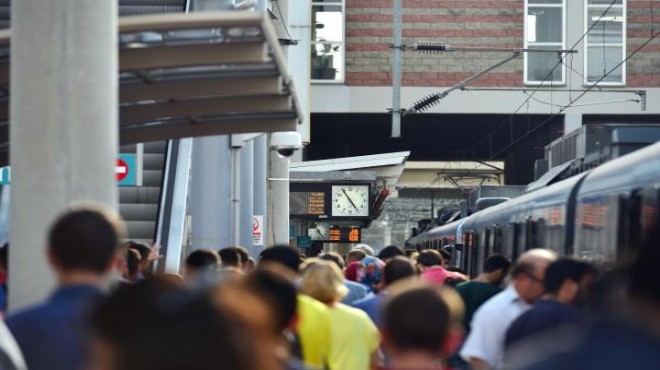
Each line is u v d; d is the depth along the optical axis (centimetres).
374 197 7612
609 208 2761
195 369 505
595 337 601
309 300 1828
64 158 1670
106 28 1697
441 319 1120
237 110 2603
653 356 584
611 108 10088
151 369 504
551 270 1786
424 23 10131
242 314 521
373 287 3112
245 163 4600
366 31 10131
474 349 1983
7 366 948
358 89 10131
